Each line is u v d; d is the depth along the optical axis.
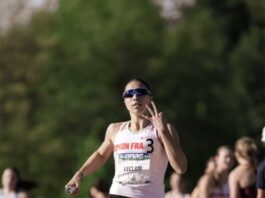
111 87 96.88
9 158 94.31
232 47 113.69
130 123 17.31
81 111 95.56
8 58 98.69
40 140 94.69
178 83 98.06
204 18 103.31
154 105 16.98
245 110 101.88
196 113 97.81
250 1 115.31
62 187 92.50
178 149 16.61
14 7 102.38
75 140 93.88
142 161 16.98
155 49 98.44
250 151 23.14
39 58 97.19
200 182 26.20
